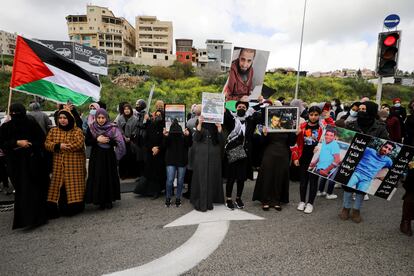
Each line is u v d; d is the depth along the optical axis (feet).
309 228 12.25
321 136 13.42
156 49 250.78
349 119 19.16
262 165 14.70
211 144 14.26
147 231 11.80
